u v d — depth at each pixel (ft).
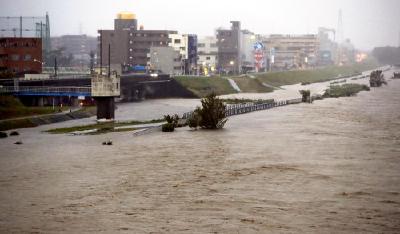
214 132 341.82
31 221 153.99
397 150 271.08
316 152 264.11
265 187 191.62
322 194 182.09
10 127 357.41
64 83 519.19
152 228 148.15
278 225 150.20
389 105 542.98
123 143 294.46
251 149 272.92
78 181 201.98
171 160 243.19
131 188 191.01
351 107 522.06
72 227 149.18
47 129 357.20
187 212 162.09
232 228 147.84
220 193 183.42
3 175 212.43
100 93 405.18
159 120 408.87
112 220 154.92
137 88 636.89
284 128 360.69
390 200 175.63
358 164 234.17
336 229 147.54
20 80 486.38
